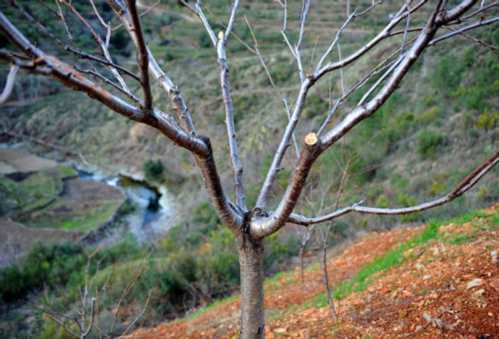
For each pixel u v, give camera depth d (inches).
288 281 334.6
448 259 205.9
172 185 1144.2
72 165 1284.4
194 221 679.7
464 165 505.4
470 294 160.9
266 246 434.0
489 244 203.9
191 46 1384.1
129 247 588.4
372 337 157.2
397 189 511.2
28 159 1261.1
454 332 142.6
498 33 710.5
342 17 1045.8
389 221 427.8
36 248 607.8
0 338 368.2
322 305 228.2
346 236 427.8
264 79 1195.3
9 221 906.7
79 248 632.4
